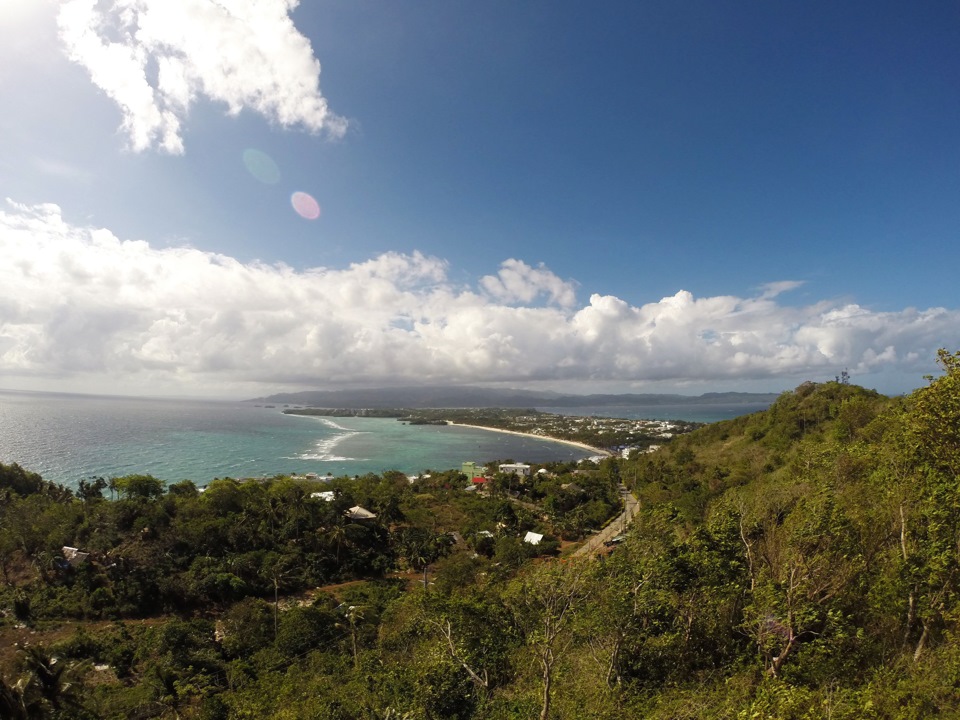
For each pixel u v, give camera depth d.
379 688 24.56
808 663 15.55
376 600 49.22
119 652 36.06
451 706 20.84
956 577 15.30
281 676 33.22
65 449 156.38
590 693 17.62
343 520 65.88
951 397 15.68
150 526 57.03
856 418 62.44
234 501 70.69
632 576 19.83
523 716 17.91
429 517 81.94
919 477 17.36
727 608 19.80
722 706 14.88
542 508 94.75
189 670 33.94
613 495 96.81
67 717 26.83
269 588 51.50
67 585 46.53
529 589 19.03
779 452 78.06
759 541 20.83
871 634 16.45
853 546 16.75
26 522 55.62
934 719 12.14
